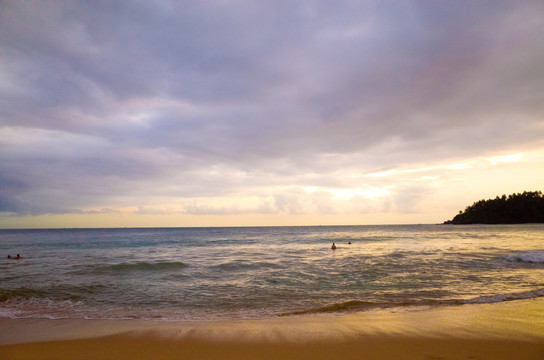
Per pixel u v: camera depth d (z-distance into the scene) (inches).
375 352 212.8
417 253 1059.3
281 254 1139.9
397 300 423.5
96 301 455.2
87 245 1809.8
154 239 2534.5
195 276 665.6
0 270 766.5
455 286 511.5
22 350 229.9
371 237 2434.8
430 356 203.0
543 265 741.3
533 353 205.5
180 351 224.2
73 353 223.3
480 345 221.6
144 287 552.1
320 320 313.3
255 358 208.1
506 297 410.9
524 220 5590.6
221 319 343.3
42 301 457.7
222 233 3988.7
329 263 827.4
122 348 232.5
